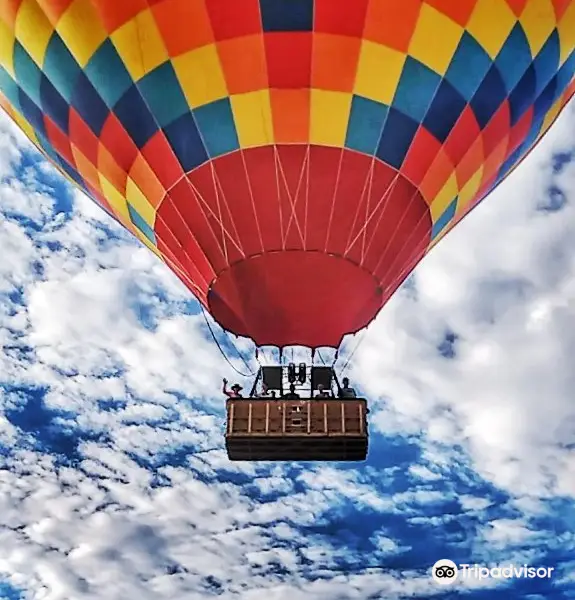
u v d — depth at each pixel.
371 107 14.65
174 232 15.38
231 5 14.17
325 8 14.13
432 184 15.30
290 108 14.56
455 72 14.82
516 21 15.01
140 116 14.97
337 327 14.96
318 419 13.91
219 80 14.48
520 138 16.52
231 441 13.90
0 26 15.79
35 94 16.11
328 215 14.87
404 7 14.27
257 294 14.93
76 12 14.80
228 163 14.81
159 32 14.40
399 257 15.37
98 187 16.48
